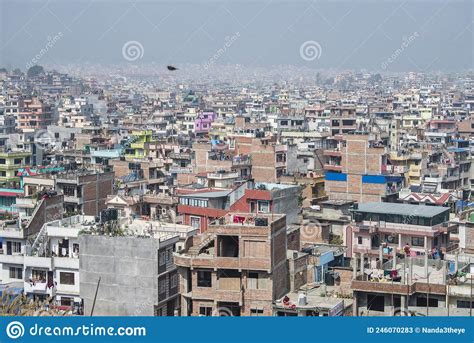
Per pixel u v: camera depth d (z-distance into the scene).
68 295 61.97
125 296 56.31
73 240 63.62
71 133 161.50
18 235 66.50
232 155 122.00
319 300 52.56
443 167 110.88
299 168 117.06
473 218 74.75
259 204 77.75
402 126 160.12
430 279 52.25
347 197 103.12
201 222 76.88
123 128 176.50
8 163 113.25
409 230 72.19
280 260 54.22
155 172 116.88
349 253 73.38
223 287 53.22
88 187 92.62
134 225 63.94
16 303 54.91
